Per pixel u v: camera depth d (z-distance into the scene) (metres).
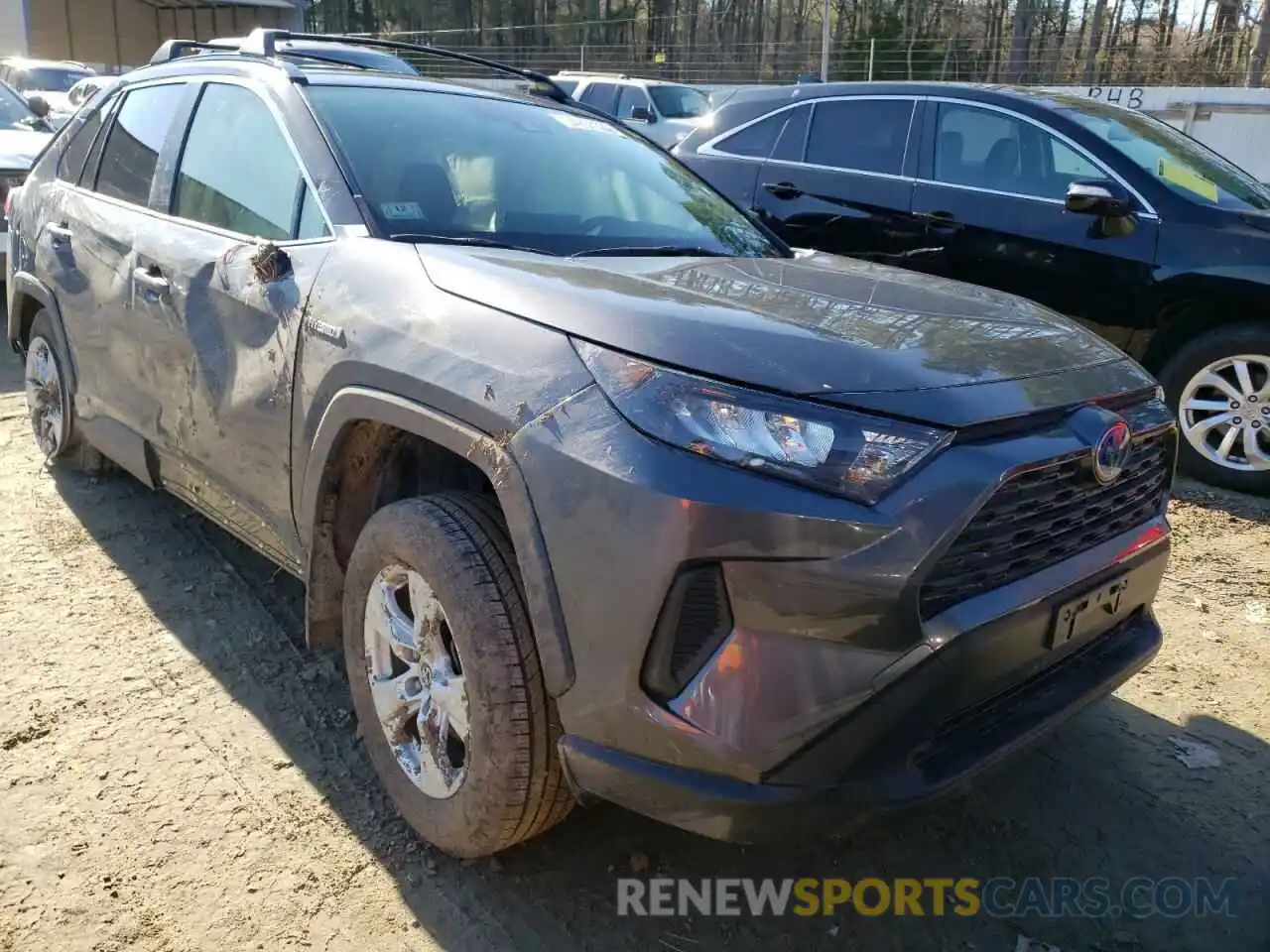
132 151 3.91
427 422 2.25
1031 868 2.56
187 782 2.68
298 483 2.71
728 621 1.87
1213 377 5.25
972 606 1.99
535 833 2.32
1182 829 2.72
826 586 1.84
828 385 1.96
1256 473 5.17
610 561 1.93
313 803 2.64
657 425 1.93
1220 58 26.59
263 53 3.46
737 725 1.87
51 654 3.25
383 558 2.44
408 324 2.38
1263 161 16.59
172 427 3.37
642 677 1.93
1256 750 3.08
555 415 2.04
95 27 28.08
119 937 2.19
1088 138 5.57
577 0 45.38
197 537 4.13
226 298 2.97
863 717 1.89
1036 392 2.16
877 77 28.53
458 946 2.22
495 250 2.68
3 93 8.52
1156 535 2.56
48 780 2.65
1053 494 2.13
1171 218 5.27
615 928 2.30
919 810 2.04
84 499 4.46
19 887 2.31
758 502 1.84
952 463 1.93
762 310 2.29
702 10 44.12
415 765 2.49
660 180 3.61
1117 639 2.60
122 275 3.60
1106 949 2.32
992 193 5.82
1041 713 2.28
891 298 2.63
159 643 3.35
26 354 4.86
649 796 1.98
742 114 6.99
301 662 3.28
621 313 2.14
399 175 2.95
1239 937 2.36
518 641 2.14
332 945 2.21
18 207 4.70
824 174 6.46
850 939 2.32
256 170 3.15
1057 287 5.59
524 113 3.57
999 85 6.16
